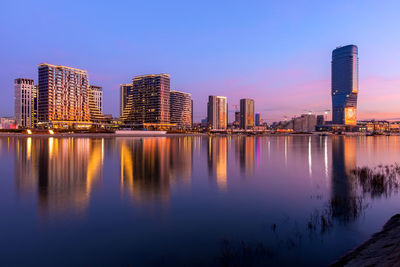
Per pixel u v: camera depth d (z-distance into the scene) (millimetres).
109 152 46594
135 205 14094
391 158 38938
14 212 12789
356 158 39250
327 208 13500
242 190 17703
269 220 11844
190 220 11867
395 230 9953
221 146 70125
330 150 55812
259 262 8070
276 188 18250
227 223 11508
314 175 23688
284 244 9336
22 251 8906
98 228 10875
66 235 10188
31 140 93062
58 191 16938
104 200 14922
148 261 8258
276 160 36219
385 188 17766
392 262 6734
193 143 86438
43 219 11867
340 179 21672
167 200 15148
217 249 9016
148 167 28188
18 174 23156
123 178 21547
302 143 90625
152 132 167125
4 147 57281
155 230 10727
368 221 11430
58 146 61531
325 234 10148
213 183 19922
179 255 8602
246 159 37219
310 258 8289
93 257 8500
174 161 33969
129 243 9516
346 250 8766
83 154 42406
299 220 11789
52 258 8461
